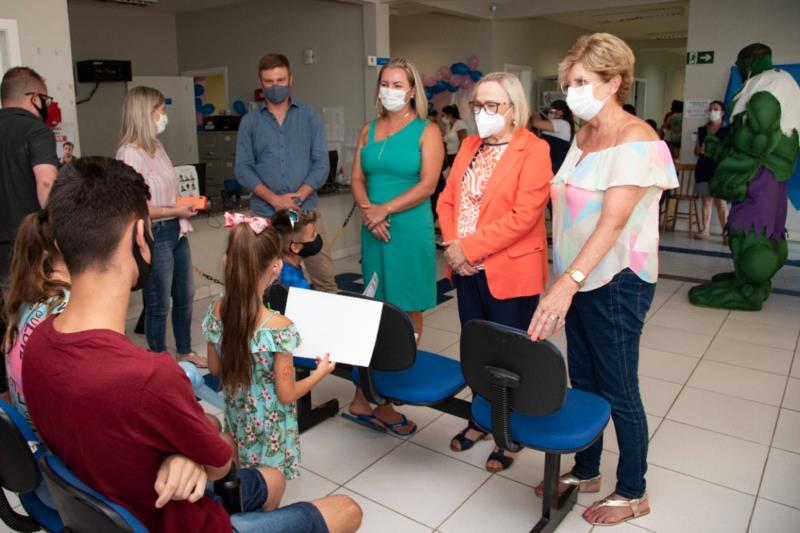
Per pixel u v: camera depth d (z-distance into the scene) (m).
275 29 8.20
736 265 4.72
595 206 1.98
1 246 2.78
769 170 4.48
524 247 2.43
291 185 3.56
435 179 2.79
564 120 7.14
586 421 1.97
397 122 2.81
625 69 1.91
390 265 2.86
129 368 1.02
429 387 2.30
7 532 1.77
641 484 2.21
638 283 1.99
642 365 3.66
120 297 1.09
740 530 2.17
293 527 1.50
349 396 3.26
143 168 3.17
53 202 1.06
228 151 8.02
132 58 9.21
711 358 3.76
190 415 1.08
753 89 4.49
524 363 1.79
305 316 2.14
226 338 1.92
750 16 7.20
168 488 1.06
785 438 2.80
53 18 4.30
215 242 5.16
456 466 2.61
